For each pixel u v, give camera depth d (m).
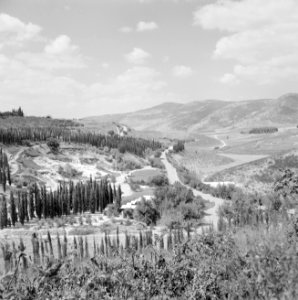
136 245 77.50
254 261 20.88
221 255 25.64
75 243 89.50
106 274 23.67
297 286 18.31
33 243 93.50
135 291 22.12
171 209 119.69
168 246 73.62
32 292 23.89
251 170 184.38
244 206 94.75
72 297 21.64
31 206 134.50
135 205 133.88
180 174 199.75
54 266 26.70
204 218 115.31
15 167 185.88
